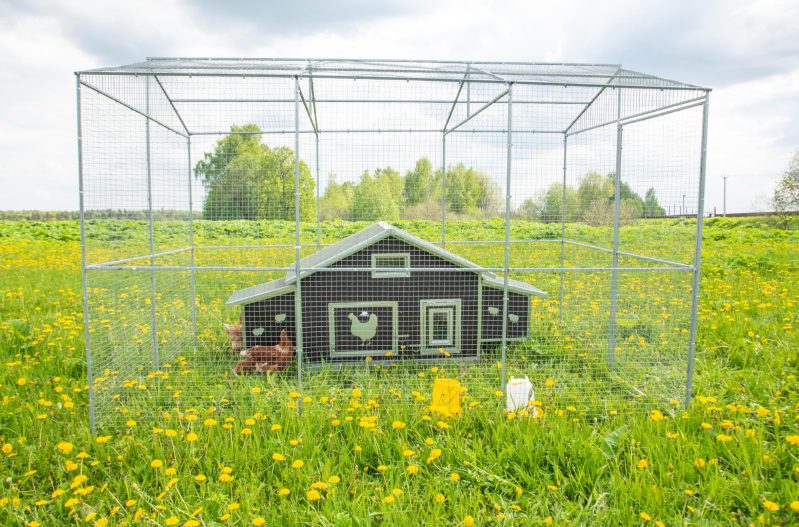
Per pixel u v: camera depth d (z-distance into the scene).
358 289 4.91
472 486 2.83
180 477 2.84
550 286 7.55
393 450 3.18
